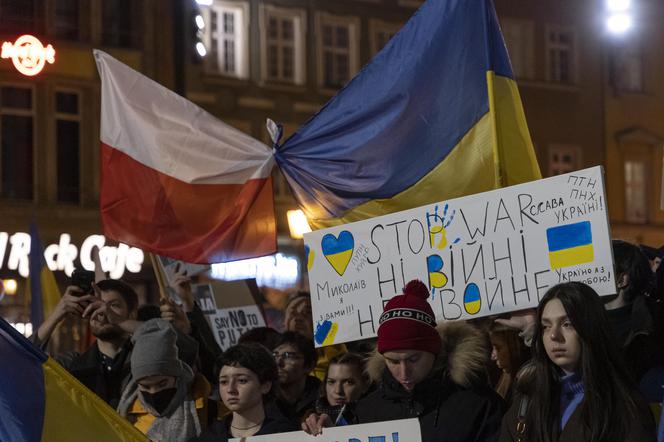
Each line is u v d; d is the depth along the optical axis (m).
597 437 5.66
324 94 43.03
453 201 7.37
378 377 6.96
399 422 6.23
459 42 8.76
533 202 7.12
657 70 50.06
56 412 6.61
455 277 7.33
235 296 12.15
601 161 48.44
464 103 8.71
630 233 48.62
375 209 8.98
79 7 38.12
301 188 9.36
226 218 9.62
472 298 7.28
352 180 9.09
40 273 11.89
